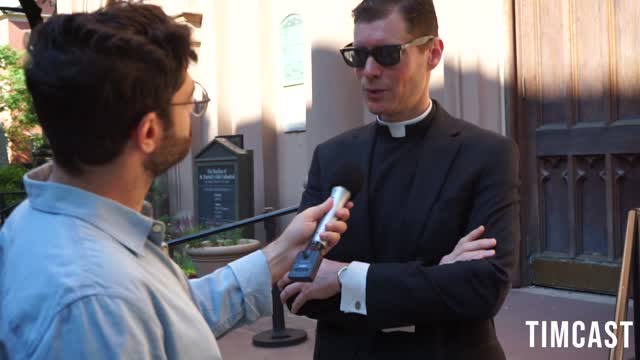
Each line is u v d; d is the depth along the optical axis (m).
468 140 2.15
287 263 1.73
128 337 1.08
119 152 1.22
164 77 1.23
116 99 1.17
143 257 1.24
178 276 1.33
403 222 2.13
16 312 1.09
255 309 1.67
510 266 2.01
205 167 8.98
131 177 1.26
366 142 2.28
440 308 1.96
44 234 1.16
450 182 2.11
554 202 6.41
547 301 5.95
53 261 1.11
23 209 1.26
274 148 9.20
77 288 1.08
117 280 1.11
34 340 1.05
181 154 1.33
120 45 1.17
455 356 2.05
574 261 6.22
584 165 6.20
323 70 7.50
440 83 6.81
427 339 2.05
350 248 2.18
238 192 8.50
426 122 2.21
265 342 5.36
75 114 1.17
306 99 8.29
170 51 1.25
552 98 6.36
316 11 7.54
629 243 3.52
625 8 5.90
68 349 1.05
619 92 5.95
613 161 5.98
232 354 5.22
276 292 5.43
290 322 6.06
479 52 6.54
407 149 2.20
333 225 1.75
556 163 6.37
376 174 2.21
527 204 6.54
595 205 6.14
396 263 2.04
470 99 6.58
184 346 1.19
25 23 24.94
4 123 20.75
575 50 6.21
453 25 6.64
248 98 9.28
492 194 2.06
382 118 2.25
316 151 2.41
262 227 8.94
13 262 1.16
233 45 9.54
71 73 1.14
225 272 1.67
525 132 6.52
